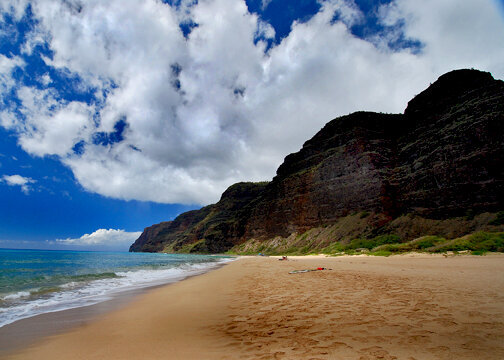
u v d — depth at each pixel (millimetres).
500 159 35500
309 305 7352
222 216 189750
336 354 3854
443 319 5219
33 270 25375
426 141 50250
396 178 53438
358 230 51188
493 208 34094
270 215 98125
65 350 4707
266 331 5305
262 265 29656
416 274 12961
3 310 8367
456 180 39438
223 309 7688
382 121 72438
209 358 4012
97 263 41219
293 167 94938
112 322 6719
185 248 189000
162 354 4301
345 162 67500
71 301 9812
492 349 3693
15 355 4516
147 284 14820
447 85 56094
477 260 19266
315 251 56281
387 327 4949
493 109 39312
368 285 10172
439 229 37344
